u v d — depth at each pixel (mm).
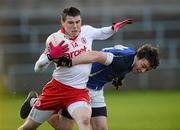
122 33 65188
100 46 63094
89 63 21859
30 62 64125
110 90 60719
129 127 35844
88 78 22484
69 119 23688
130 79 61375
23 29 66750
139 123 37719
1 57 62844
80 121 21125
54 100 22016
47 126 35562
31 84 60875
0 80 56000
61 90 21828
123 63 22594
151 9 68562
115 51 22828
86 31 22156
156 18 68250
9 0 71688
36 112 22484
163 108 46125
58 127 23797
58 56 20984
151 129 34938
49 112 22438
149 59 22453
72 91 21750
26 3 72000
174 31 67625
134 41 64750
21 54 64562
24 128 22953
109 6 71438
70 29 21484
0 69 61031
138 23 67062
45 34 66312
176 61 63281
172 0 72250
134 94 58250
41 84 60844
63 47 20953
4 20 67562
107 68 23203
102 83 23609
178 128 35281
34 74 60969
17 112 43031
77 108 21391
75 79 21719
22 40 66000
